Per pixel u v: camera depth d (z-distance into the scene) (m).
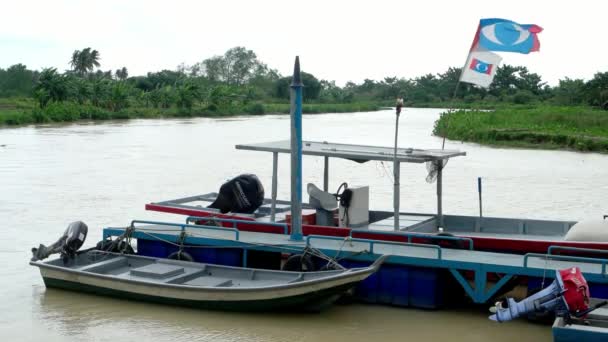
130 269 11.48
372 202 20.36
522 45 12.48
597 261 9.42
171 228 12.39
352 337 9.47
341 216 11.92
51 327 9.82
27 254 13.84
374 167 29.08
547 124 44.38
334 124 64.12
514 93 93.38
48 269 11.30
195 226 12.00
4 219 17.22
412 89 122.94
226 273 10.92
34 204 19.30
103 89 69.12
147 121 63.47
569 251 10.37
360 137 46.00
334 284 9.80
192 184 23.47
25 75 99.31
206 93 81.31
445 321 10.10
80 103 67.06
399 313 10.41
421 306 10.46
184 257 11.57
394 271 10.55
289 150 12.14
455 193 22.16
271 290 9.93
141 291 10.64
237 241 11.25
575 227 10.62
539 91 94.25
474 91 100.19
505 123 45.69
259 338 9.41
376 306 10.71
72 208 18.75
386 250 10.63
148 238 12.00
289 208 13.58
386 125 62.31
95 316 10.27
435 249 10.67
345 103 114.75
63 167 27.58
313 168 28.72
